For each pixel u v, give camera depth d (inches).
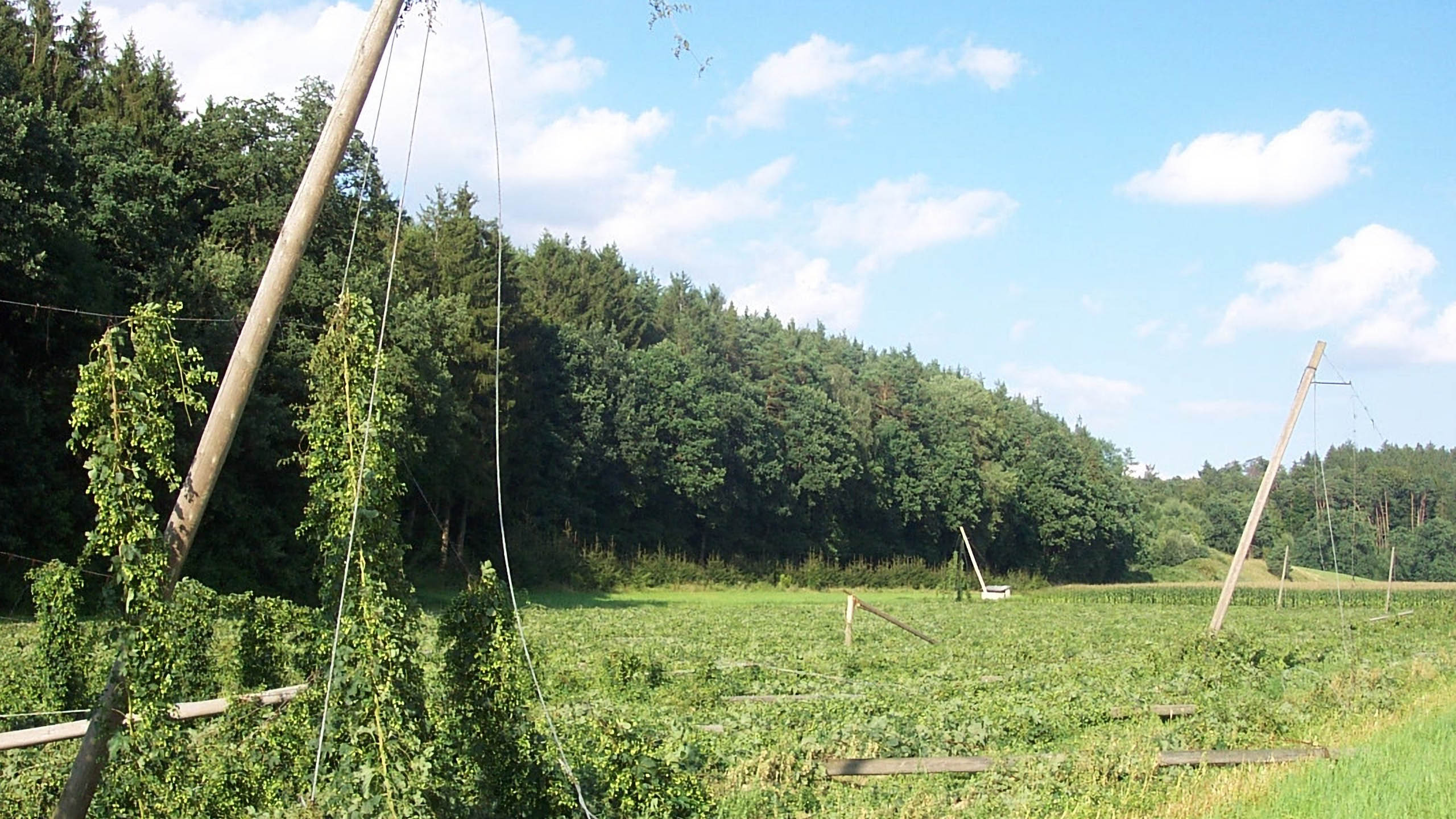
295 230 379.6
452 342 2514.8
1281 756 714.2
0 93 1646.2
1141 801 584.7
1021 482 4911.4
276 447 1974.7
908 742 706.8
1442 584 3969.0
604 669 967.6
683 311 5147.6
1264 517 5531.5
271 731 425.4
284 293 378.9
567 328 3400.6
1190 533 5969.5
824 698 892.0
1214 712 844.6
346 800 371.6
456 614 442.9
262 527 1959.9
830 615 2257.6
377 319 401.7
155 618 364.5
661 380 3590.1
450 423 2309.3
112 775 373.1
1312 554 4909.0
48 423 1637.6
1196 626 2148.1
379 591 382.3
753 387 3993.6
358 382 391.2
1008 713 821.2
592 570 3063.5
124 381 361.1
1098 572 5177.2
